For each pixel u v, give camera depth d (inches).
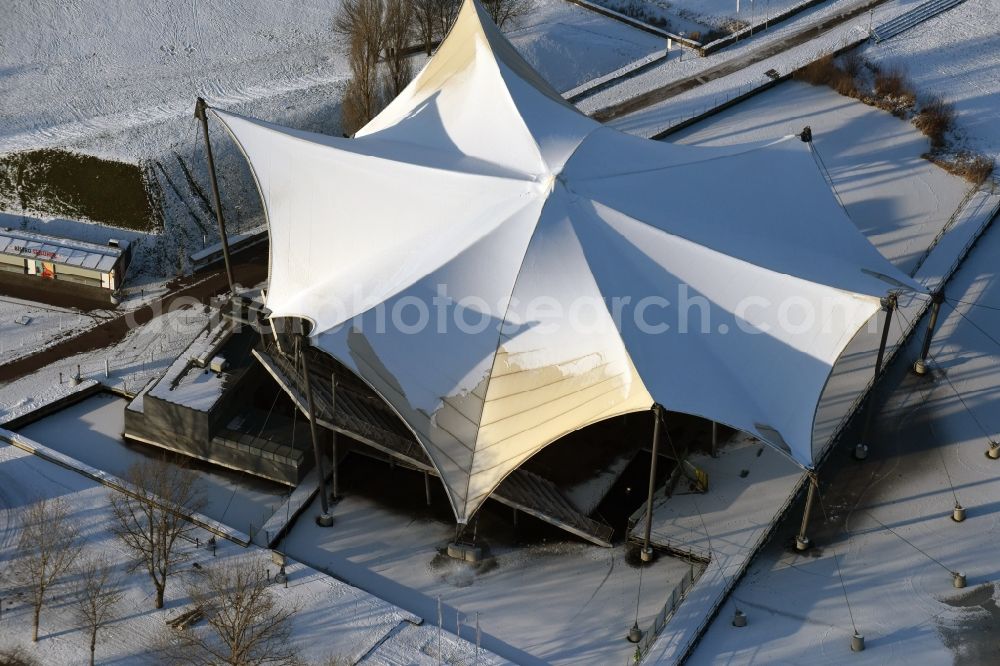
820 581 1911.9
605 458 2124.8
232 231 2824.8
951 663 1768.0
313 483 2095.2
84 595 1838.1
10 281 2610.7
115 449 2182.6
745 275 2028.8
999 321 2481.5
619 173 2176.4
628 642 1817.2
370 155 2210.9
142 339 2450.8
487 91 2357.3
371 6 3120.1
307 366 1924.2
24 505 2021.4
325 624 1817.2
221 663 1732.3
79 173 2869.1
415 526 2028.8
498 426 1882.4
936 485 2089.1
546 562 1961.1
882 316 2454.5
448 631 1834.4
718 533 1983.3
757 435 1835.6
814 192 2309.3
